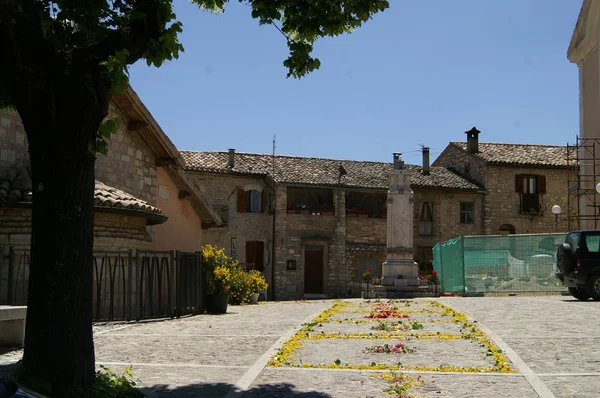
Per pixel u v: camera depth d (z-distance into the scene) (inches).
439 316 694.5
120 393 297.4
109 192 713.6
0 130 645.9
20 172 653.9
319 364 398.9
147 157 892.0
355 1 374.0
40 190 289.9
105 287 660.1
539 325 572.7
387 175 1913.1
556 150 2052.2
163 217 784.9
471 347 462.3
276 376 363.6
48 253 286.8
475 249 1125.1
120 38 307.0
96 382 296.8
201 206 1050.1
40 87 285.1
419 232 1867.6
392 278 1187.9
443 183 1893.5
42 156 289.9
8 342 470.6
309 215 1774.1
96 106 295.0
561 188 1951.3
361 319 673.6
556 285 1079.0
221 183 1731.1
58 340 283.7
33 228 291.9
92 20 342.0
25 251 601.3
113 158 808.3
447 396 314.2
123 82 302.7
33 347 285.1
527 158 1967.3
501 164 1913.1
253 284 1035.9
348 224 1812.3
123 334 547.2
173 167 938.1
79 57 295.6
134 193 856.9
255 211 1772.9
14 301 592.4
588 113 1187.3
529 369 375.6
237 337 525.0
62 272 286.4
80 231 291.7
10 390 178.7
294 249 1758.1
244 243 1738.4
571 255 864.9
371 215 1834.4
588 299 888.9
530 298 949.2
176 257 735.1
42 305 285.4
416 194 1867.6
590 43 1169.4
